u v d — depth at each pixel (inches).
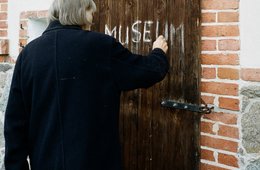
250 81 91.6
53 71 73.2
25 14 148.0
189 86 101.7
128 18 114.4
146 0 109.9
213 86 97.8
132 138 116.3
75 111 71.6
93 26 124.0
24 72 76.9
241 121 93.3
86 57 72.8
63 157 71.1
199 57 99.3
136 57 75.4
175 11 103.4
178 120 105.0
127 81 73.9
